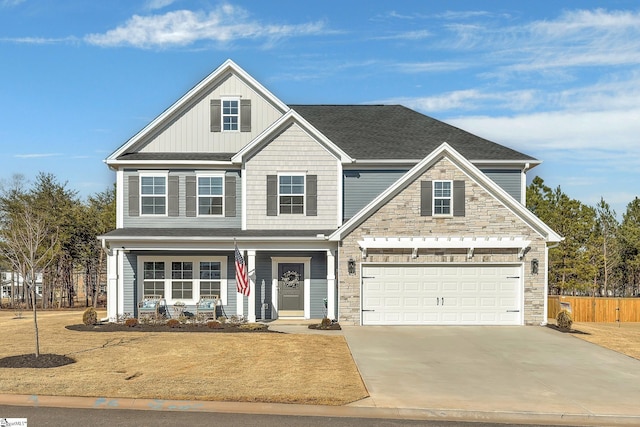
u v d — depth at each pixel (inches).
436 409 412.8
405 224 837.8
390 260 835.4
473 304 836.6
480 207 839.1
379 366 557.6
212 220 916.6
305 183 900.0
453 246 825.5
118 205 917.2
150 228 913.5
